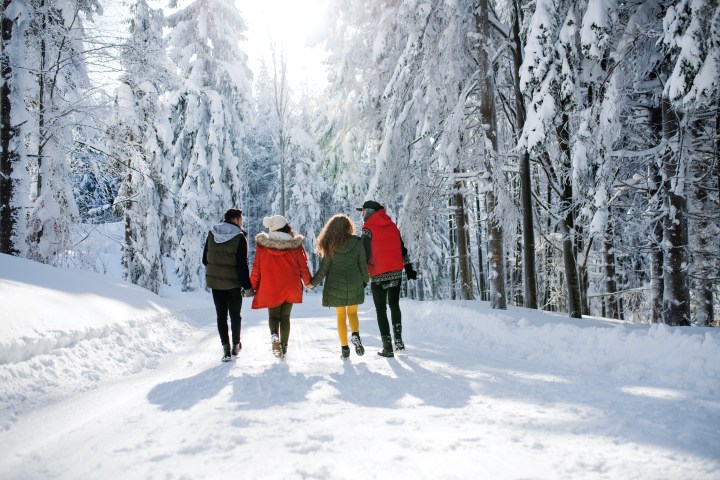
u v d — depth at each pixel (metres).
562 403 3.47
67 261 12.07
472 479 2.18
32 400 3.89
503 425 2.98
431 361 5.45
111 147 12.77
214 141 23.77
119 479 2.29
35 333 4.68
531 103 8.77
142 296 10.23
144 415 3.46
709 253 10.29
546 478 2.17
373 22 15.59
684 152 8.57
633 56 8.85
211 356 6.50
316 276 5.75
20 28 9.55
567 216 11.04
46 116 10.37
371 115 16.19
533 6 10.54
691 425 2.88
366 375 4.67
